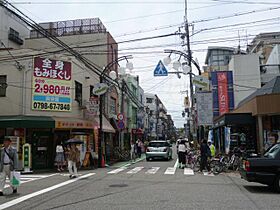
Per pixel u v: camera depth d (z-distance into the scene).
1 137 19.78
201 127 22.78
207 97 22.27
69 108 21.56
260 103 17.23
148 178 14.09
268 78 33.84
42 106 20.33
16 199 9.52
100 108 22.22
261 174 10.14
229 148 21.16
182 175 15.32
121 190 10.70
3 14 27.55
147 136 58.81
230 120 19.14
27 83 20.03
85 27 31.44
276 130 18.12
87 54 27.78
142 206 8.02
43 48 30.72
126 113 39.00
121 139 34.69
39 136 20.56
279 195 9.64
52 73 20.95
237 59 34.16
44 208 8.06
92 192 10.40
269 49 46.53
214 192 10.19
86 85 24.48
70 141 15.46
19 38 29.41
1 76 20.31
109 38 31.02
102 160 21.08
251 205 8.06
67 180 14.00
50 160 20.66
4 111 19.91
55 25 31.86
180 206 7.98
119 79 32.88
